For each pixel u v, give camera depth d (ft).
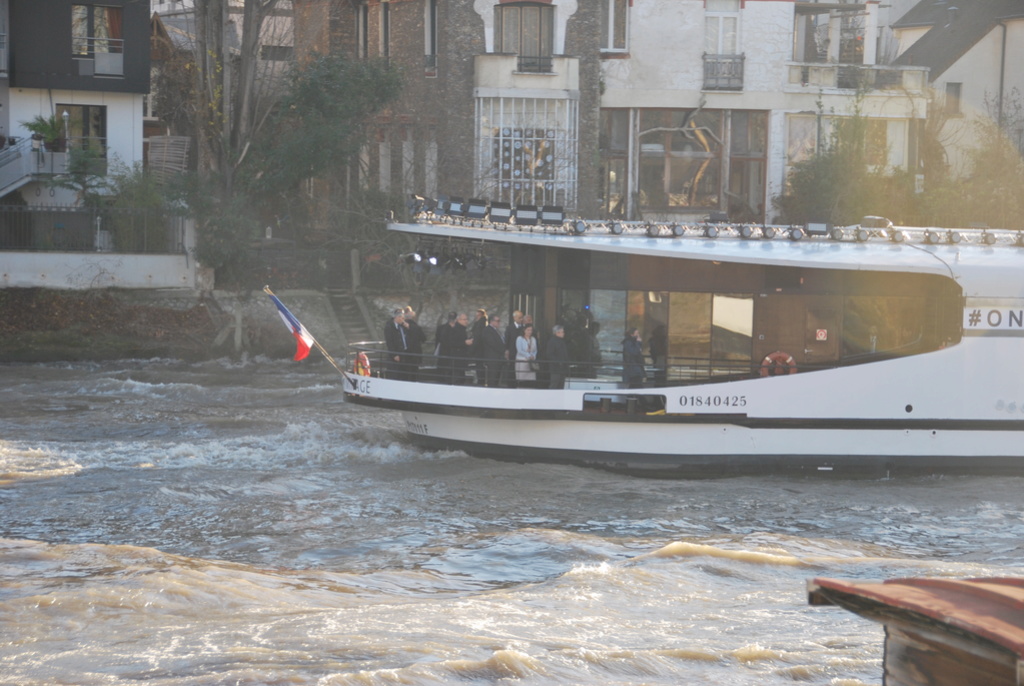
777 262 108.99
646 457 111.14
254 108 228.43
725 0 244.42
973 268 111.04
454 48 233.76
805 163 242.78
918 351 111.45
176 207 215.92
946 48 296.92
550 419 111.14
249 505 97.35
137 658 56.34
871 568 79.51
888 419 111.55
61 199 237.45
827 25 259.60
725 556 81.56
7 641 59.62
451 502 99.96
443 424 116.78
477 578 77.77
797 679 54.03
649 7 242.17
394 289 229.45
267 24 266.77
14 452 117.29
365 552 84.17
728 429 111.14
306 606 68.28
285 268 225.35
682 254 110.42
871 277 111.75
